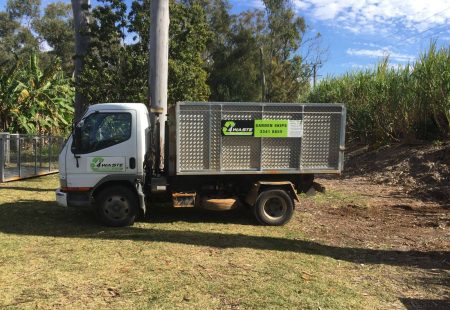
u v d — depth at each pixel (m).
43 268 5.78
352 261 6.32
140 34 13.80
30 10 52.91
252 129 8.20
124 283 5.28
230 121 8.12
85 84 13.45
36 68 21.94
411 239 7.56
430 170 13.48
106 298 4.84
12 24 51.88
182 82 14.23
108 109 8.11
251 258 6.33
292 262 6.18
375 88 18.38
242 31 51.69
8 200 10.70
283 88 52.47
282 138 8.34
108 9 13.69
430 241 7.43
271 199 8.53
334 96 22.58
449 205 10.46
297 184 8.76
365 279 5.58
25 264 5.93
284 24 53.22
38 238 7.31
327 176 16.17
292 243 7.22
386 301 4.91
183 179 8.48
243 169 8.29
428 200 11.20
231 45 52.91
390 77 17.89
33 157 15.64
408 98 16.45
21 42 52.53
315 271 5.83
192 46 14.75
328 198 11.48
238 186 8.75
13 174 14.47
